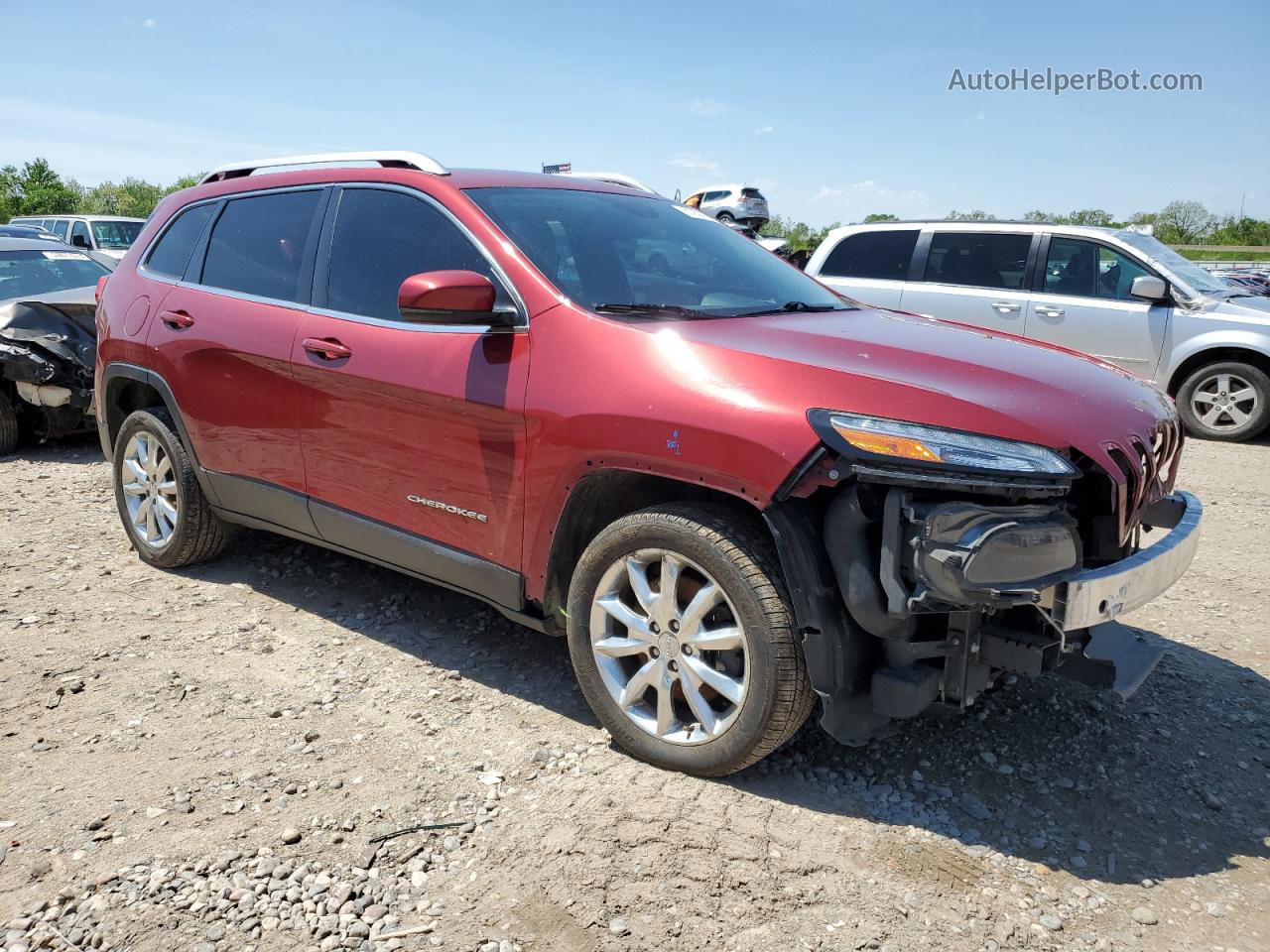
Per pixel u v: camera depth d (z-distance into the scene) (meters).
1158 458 2.95
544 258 3.26
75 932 2.25
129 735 3.12
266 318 3.88
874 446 2.45
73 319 7.31
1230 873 2.57
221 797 2.79
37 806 2.72
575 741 3.13
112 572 4.62
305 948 2.22
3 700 3.33
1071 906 2.41
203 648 3.79
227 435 4.11
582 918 2.32
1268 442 8.95
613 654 3.00
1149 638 4.13
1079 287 9.13
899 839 2.65
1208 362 8.92
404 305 2.99
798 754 3.06
